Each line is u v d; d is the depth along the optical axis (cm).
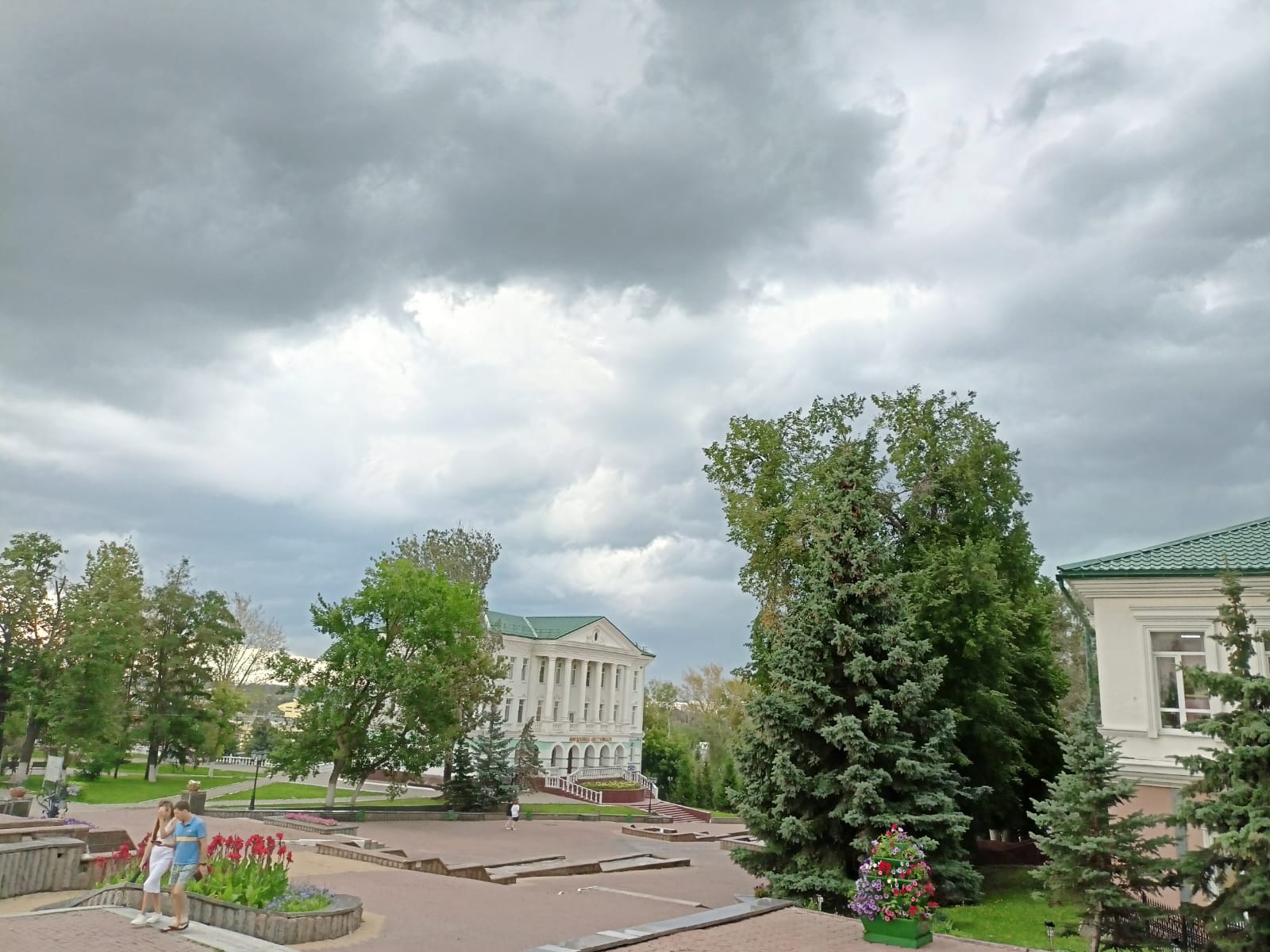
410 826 4438
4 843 1852
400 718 4894
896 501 3272
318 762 4631
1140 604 2330
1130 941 1644
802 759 2222
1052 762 3291
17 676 4678
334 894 1702
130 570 5506
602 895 2466
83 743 4666
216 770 7462
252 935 1446
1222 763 1495
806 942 1526
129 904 1548
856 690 2295
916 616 2727
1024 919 2088
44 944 1179
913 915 1529
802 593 2439
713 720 8662
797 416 3647
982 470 3228
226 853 1648
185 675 6059
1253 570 2172
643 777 8631
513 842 4103
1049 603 3556
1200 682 1531
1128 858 1609
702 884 3047
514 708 8944
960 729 2703
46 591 4925
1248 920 1459
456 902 2045
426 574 5019
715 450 3669
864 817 2081
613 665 9975
